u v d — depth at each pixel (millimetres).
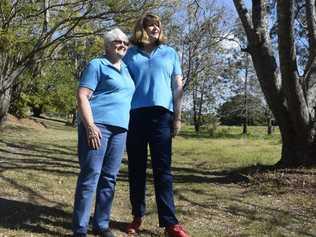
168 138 5566
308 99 9641
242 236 5984
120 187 8422
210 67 41562
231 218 6770
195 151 17328
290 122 9625
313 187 8508
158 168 5570
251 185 8914
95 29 16109
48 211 6383
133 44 5660
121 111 5305
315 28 10133
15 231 5477
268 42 9453
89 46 17781
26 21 15688
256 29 9383
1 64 17500
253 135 41062
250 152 16953
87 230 5461
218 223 6508
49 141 19125
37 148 15602
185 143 22891
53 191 7699
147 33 5586
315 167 9438
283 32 8797
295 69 9078
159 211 5598
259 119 50031
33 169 9867
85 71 5230
